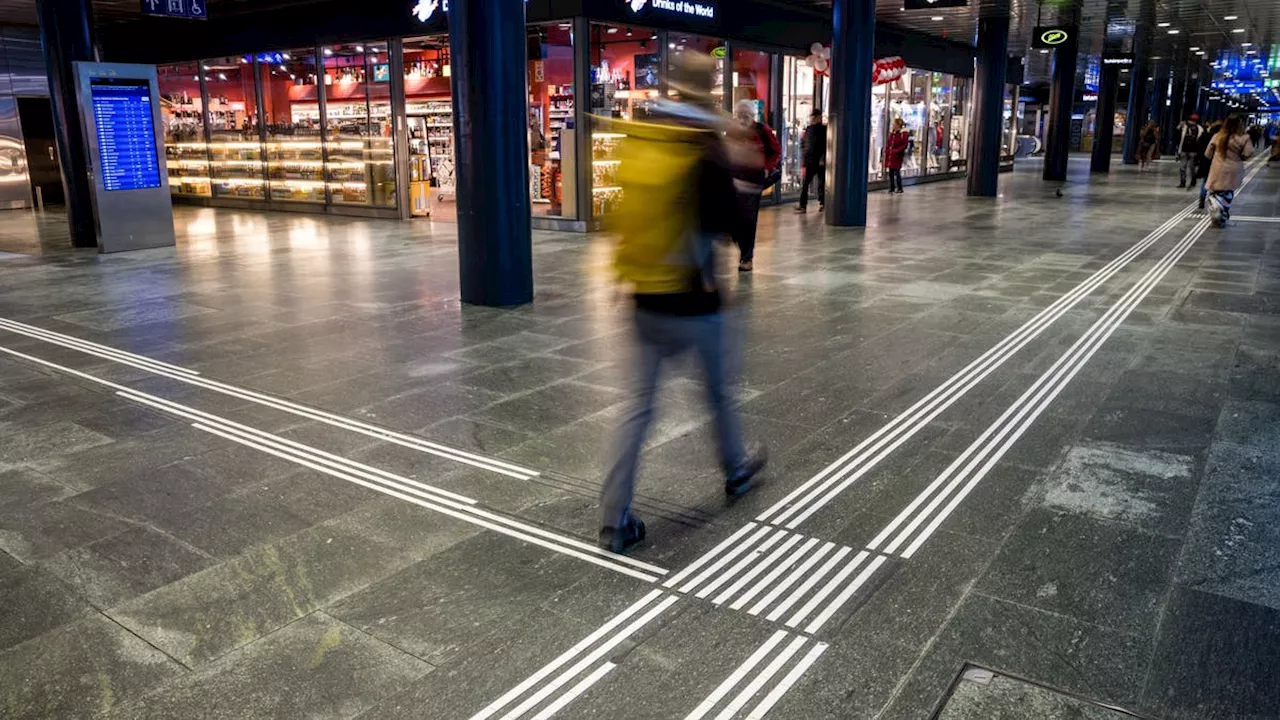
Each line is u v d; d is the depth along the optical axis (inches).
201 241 485.1
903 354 229.9
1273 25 817.5
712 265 125.1
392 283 342.6
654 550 125.1
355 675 96.1
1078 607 108.9
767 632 104.3
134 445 167.6
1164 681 94.0
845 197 525.3
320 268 382.3
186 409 189.0
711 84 119.4
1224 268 359.6
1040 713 89.0
